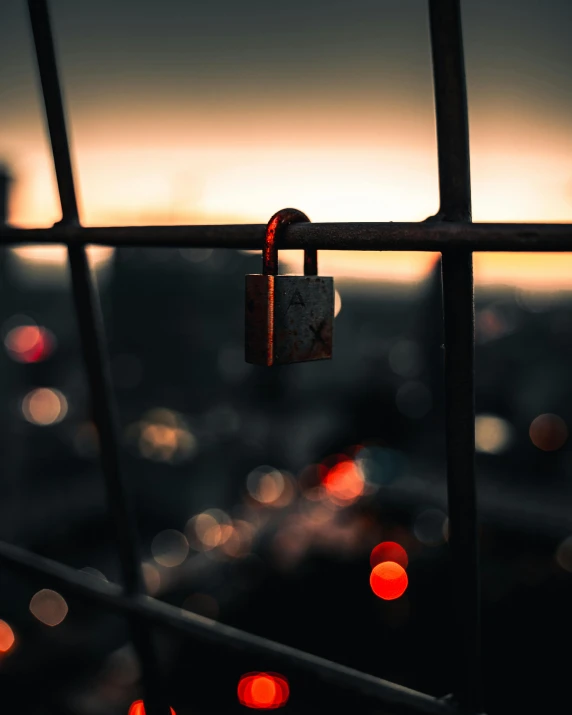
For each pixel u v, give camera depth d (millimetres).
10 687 14422
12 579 20938
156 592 22625
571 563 19766
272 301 1060
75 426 56531
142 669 1629
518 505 29531
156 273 101812
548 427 43281
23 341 61000
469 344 1062
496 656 13102
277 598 19594
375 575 19625
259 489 50969
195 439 65750
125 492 1617
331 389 74688
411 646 14922
